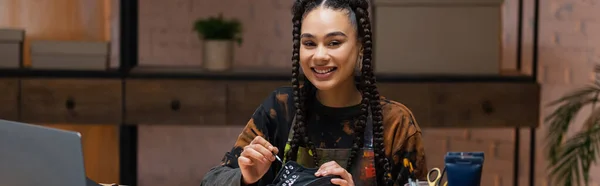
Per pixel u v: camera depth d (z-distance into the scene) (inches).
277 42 131.9
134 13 118.5
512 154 125.5
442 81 107.6
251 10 131.6
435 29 109.2
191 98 108.0
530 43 122.6
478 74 110.0
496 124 108.0
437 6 108.7
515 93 107.9
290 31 131.8
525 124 108.3
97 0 116.6
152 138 137.8
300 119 56.7
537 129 121.1
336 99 56.7
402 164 57.6
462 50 109.7
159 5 131.0
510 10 125.3
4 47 109.0
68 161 46.9
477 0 108.8
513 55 125.7
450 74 109.7
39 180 48.1
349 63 54.0
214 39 113.7
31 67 109.7
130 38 118.4
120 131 112.7
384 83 106.6
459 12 109.1
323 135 57.2
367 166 56.2
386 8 108.7
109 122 108.0
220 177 55.9
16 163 48.7
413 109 107.1
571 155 92.7
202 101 108.0
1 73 107.5
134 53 119.4
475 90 107.4
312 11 54.2
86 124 108.5
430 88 106.9
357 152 56.4
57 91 107.3
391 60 109.3
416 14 108.7
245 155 52.9
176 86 107.8
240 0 131.3
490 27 109.7
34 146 47.9
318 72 54.1
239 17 131.6
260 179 57.1
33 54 108.5
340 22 53.5
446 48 109.5
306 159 57.2
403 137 57.6
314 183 51.3
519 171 125.0
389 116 57.9
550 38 117.7
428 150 132.2
